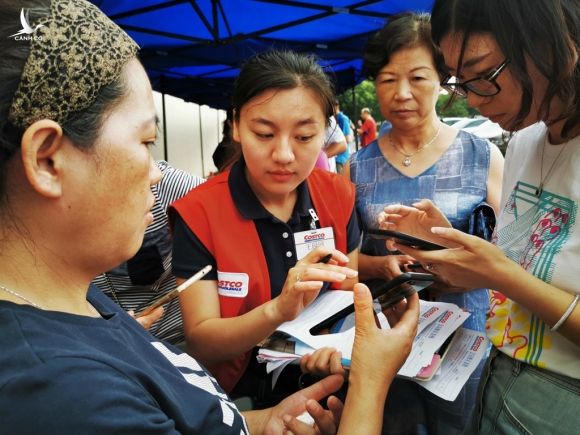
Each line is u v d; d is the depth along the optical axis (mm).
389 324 1138
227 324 1098
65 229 536
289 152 1105
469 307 1610
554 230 934
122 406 484
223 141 1845
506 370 1026
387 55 1604
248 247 1189
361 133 10133
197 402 653
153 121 581
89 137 505
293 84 1071
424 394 1388
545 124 965
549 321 887
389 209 1378
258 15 4348
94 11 522
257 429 1021
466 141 1693
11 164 496
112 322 621
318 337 1102
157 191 1511
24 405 441
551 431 896
